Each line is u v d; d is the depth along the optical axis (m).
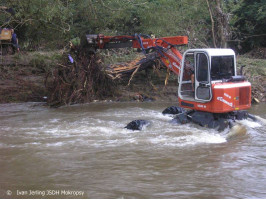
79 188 5.05
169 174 5.61
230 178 5.45
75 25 15.69
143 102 13.31
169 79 14.82
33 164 6.09
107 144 7.35
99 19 15.29
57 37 15.77
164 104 12.79
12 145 7.26
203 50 8.63
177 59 11.31
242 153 6.74
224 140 7.75
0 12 14.12
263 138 7.88
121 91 14.10
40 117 10.42
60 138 7.85
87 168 5.89
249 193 4.89
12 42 17.28
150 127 8.88
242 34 20.55
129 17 16.19
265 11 18.66
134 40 12.41
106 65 14.57
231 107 8.48
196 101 8.87
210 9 16.88
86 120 9.88
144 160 6.30
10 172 5.71
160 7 16.14
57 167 5.94
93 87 13.52
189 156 6.54
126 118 10.12
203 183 5.25
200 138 7.84
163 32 16.17
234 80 8.68
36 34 16.34
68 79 12.81
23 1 13.08
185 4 17.38
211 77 8.52
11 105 12.75
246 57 18.61
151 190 4.98
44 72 15.70
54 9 12.63
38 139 7.76
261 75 15.26
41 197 4.74
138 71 14.25
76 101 13.07
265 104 12.80
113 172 5.70
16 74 15.16
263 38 20.42
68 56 12.84
